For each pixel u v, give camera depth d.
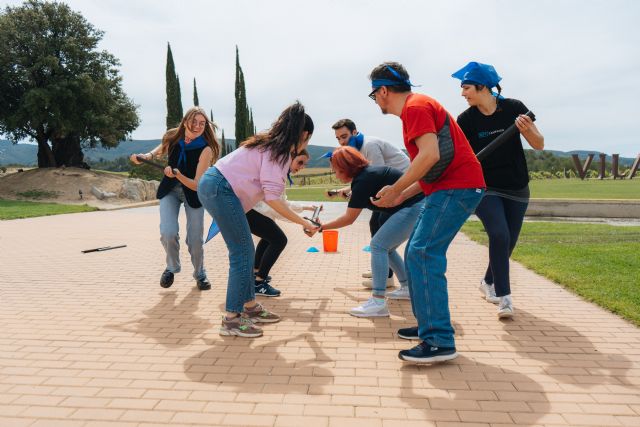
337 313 3.67
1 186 24.30
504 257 3.39
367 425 1.99
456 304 3.88
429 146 2.38
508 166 3.46
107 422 2.03
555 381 2.40
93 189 22.34
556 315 3.53
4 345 2.96
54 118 27.91
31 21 28.78
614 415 2.06
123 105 33.84
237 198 3.09
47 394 2.29
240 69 45.09
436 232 2.61
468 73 3.44
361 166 3.39
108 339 3.07
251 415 2.08
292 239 7.95
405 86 2.67
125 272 5.26
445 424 1.99
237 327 3.12
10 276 5.04
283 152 3.01
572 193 19.70
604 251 6.12
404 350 2.63
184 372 2.55
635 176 39.38
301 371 2.55
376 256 3.54
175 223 4.22
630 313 3.42
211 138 4.21
